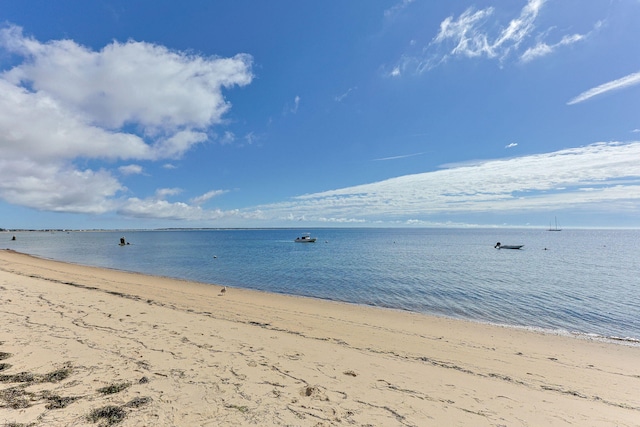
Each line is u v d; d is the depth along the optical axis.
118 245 77.81
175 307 11.88
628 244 84.19
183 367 5.83
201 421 4.09
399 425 4.35
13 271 21.03
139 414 4.16
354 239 111.81
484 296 18.89
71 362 5.71
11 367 5.34
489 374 7.14
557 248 68.12
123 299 12.45
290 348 7.52
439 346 9.22
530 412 5.14
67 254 49.69
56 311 9.43
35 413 4.01
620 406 5.82
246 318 10.97
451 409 4.99
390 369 6.69
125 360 5.97
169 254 50.34
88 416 4.03
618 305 16.89
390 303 16.89
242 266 33.34
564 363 8.48
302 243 86.94
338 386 5.51
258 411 4.45
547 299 18.20
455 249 62.09
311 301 16.33
